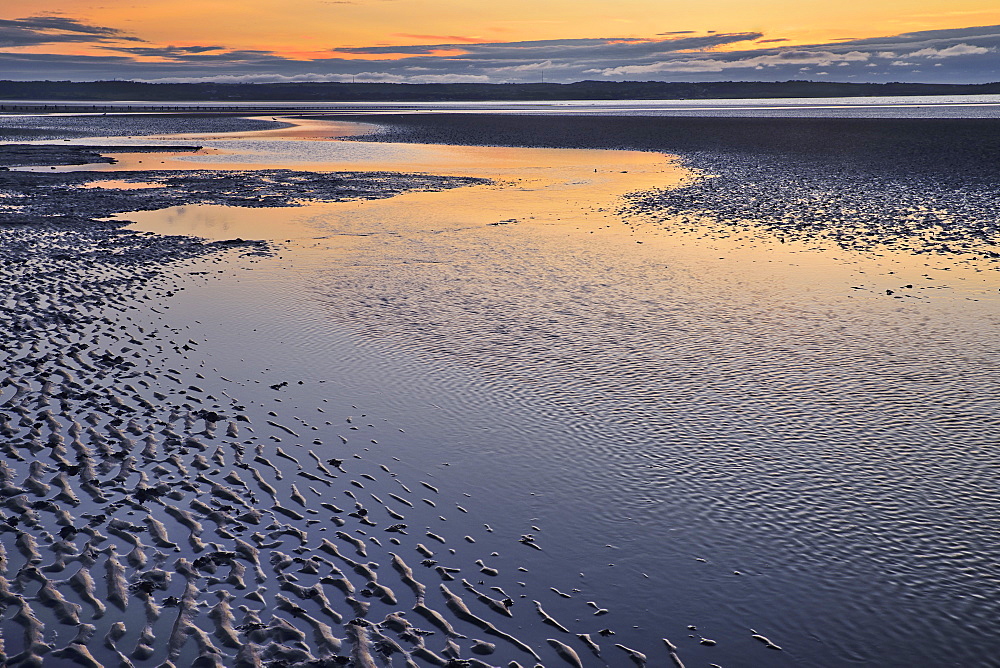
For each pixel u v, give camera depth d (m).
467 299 15.00
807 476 8.40
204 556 6.80
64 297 14.88
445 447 9.08
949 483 8.22
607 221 23.97
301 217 25.03
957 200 26.23
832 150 45.72
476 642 5.86
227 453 8.79
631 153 49.66
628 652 5.83
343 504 7.81
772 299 14.82
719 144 53.22
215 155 50.00
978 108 110.31
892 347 12.16
